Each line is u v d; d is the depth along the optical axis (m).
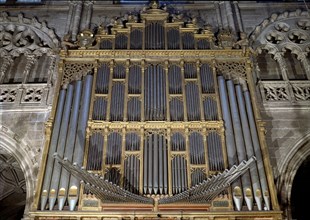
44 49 18.80
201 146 14.73
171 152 14.48
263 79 18.20
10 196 20.92
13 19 19.70
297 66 18.72
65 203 13.22
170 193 13.48
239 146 14.69
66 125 15.21
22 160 15.37
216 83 16.66
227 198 13.41
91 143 14.73
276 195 13.47
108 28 19.34
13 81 18.06
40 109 16.53
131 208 13.06
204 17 20.30
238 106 16.05
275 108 16.69
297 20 19.91
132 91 16.45
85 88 16.42
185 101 16.08
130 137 14.95
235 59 17.50
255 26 19.84
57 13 20.25
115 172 13.97
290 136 15.95
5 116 16.38
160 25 18.95
